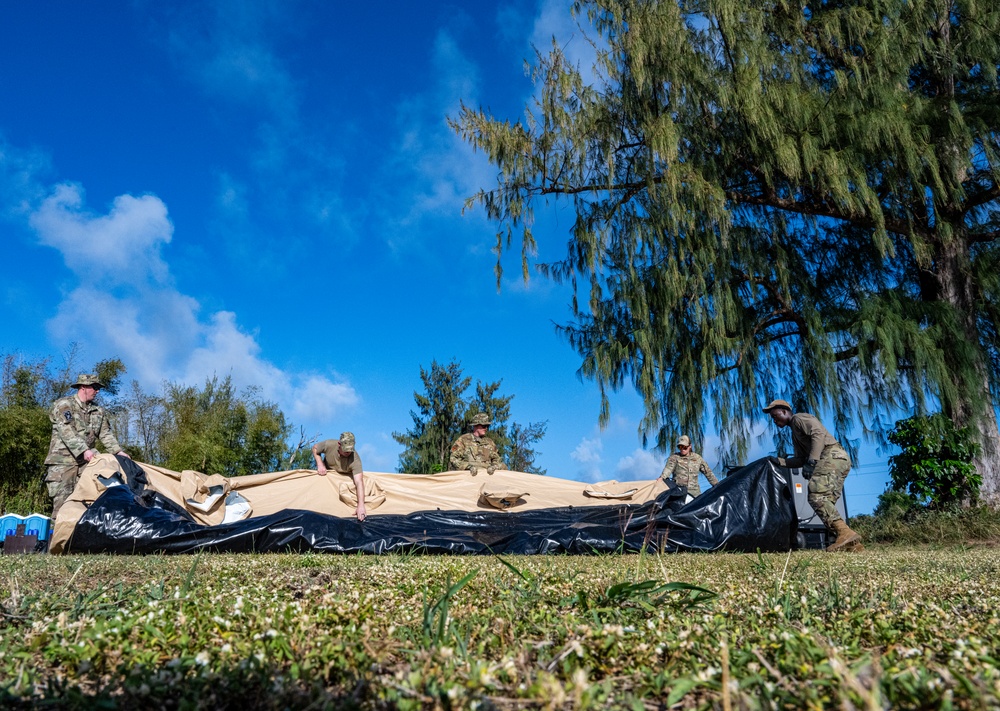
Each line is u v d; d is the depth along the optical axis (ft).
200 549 21.52
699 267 48.52
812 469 28.27
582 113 51.65
